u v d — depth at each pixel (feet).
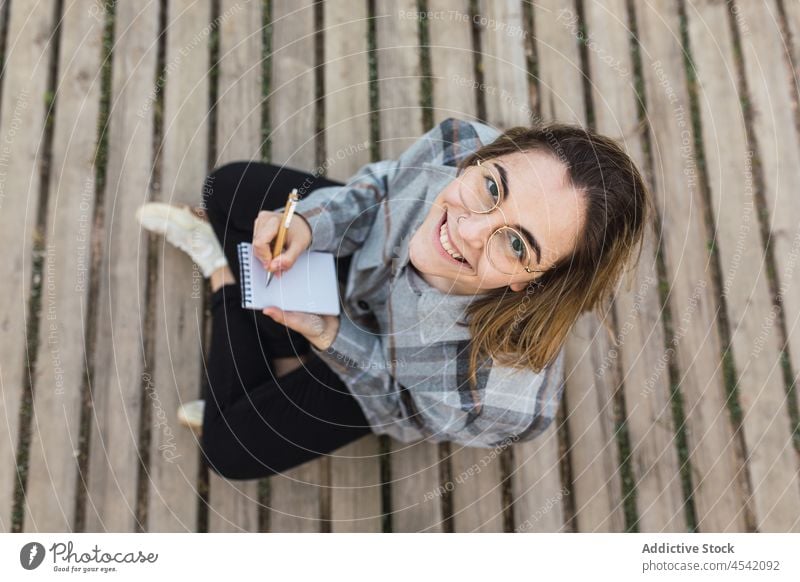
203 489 3.83
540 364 3.01
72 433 3.80
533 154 2.73
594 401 4.07
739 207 4.33
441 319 2.99
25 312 3.88
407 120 4.30
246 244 3.23
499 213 2.71
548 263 2.74
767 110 4.47
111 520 3.74
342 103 4.29
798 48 4.56
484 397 3.12
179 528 3.77
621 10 4.52
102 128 4.12
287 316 3.08
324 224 3.25
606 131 4.37
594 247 2.73
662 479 4.01
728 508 4.00
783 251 4.30
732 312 4.21
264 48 4.30
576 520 3.95
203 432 3.62
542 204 2.67
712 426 4.09
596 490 3.99
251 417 3.54
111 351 3.90
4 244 3.92
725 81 4.48
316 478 3.89
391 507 3.90
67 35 4.19
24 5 4.20
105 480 3.77
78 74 4.16
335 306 3.23
